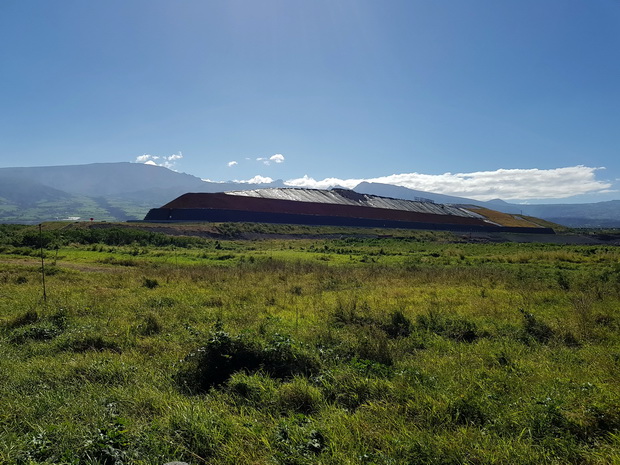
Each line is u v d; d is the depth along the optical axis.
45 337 9.70
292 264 27.41
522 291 16.53
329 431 4.80
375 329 9.97
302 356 7.50
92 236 47.88
